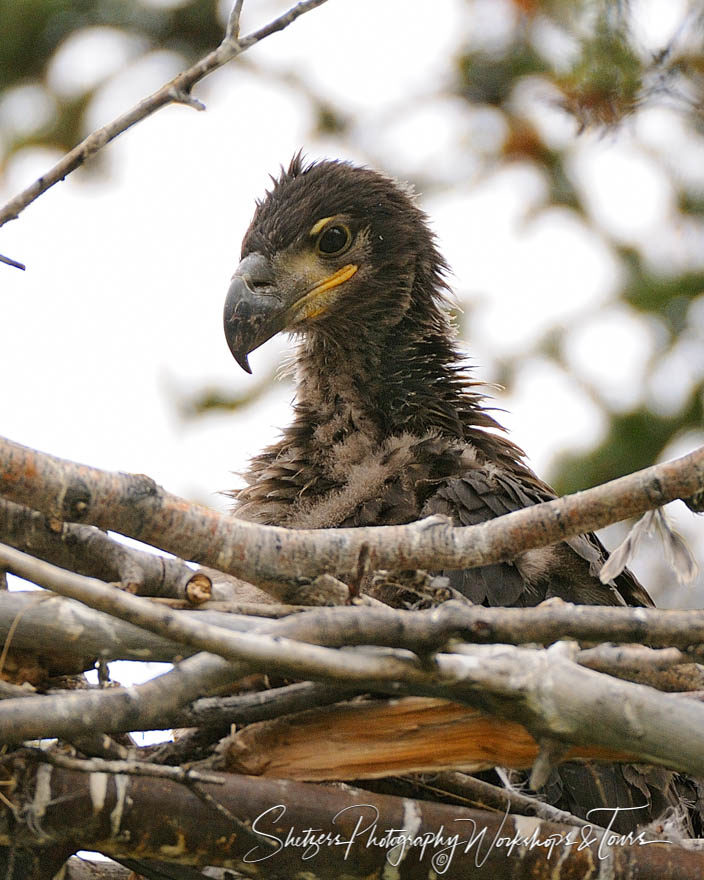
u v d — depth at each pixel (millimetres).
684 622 5492
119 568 6145
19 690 5461
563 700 5328
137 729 5379
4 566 4949
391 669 5305
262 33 5977
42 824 5695
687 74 10047
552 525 6160
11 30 14297
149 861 6543
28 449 5691
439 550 6168
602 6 10062
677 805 7934
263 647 5102
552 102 10656
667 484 6090
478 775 7539
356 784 6414
